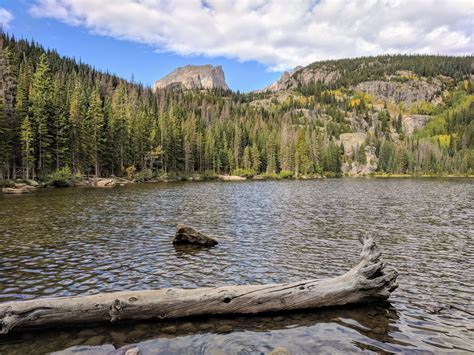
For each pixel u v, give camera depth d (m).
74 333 7.97
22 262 14.19
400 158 173.50
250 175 130.12
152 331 8.13
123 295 8.69
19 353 7.02
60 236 19.45
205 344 7.54
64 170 68.62
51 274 12.68
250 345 7.53
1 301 9.98
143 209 32.22
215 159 129.88
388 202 40.62
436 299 10.59
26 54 161.00
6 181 57.09
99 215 27.75
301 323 8.70
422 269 13.91
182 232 18.00
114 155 89.38
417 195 51.22
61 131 71.62
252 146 147.88
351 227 23.62
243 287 9.45
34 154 68.50
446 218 27.81
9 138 61.81
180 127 123.31
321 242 18.91
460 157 174.00
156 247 17.36
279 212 31.33
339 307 9.77
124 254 15.86
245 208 34.22
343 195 51.12
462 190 62.78
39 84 85.62
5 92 74.44
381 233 21.50
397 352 7.30
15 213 27.95
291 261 14.95
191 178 109.50
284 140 150.12
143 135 100.38
